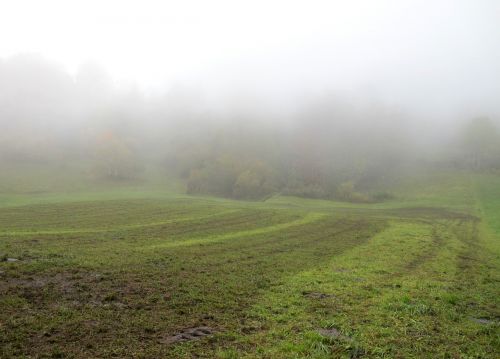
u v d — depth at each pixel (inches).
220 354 412.8
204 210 2214.6
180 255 936.9
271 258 956.0
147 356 402.0
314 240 1301.7
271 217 1996.8
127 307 549.6
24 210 1951.3
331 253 1067.3
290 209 2559.1
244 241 1219.2
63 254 876.0
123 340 437.1
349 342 454.3
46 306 534.6
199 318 520.1
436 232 1651.1
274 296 636.7
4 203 2561.5
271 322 519.2
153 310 542.6
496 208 2883.9
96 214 1882.4
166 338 451.8
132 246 1037.2
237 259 924.6
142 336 452.4
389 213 2591.0
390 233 1540.4
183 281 698.8
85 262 798.5
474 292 714.2
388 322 530.6
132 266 793.6
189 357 405.4
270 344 445.7
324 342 455.8
